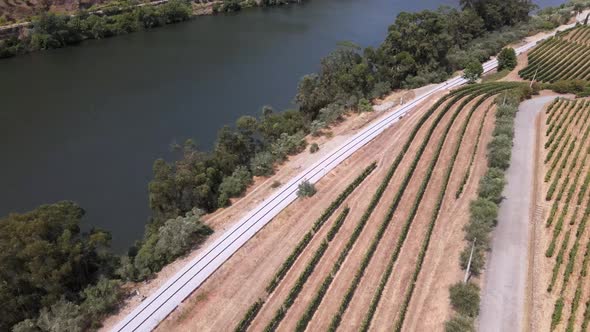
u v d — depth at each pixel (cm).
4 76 15725
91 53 17988
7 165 11038
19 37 18162
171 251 7594
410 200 8619
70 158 11400
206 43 19288
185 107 13925
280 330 6325
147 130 12669
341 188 9144
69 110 13575
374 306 6488
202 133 12588
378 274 7088
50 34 18225
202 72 16388
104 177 10769
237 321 6488
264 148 11069
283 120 11831
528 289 6550
